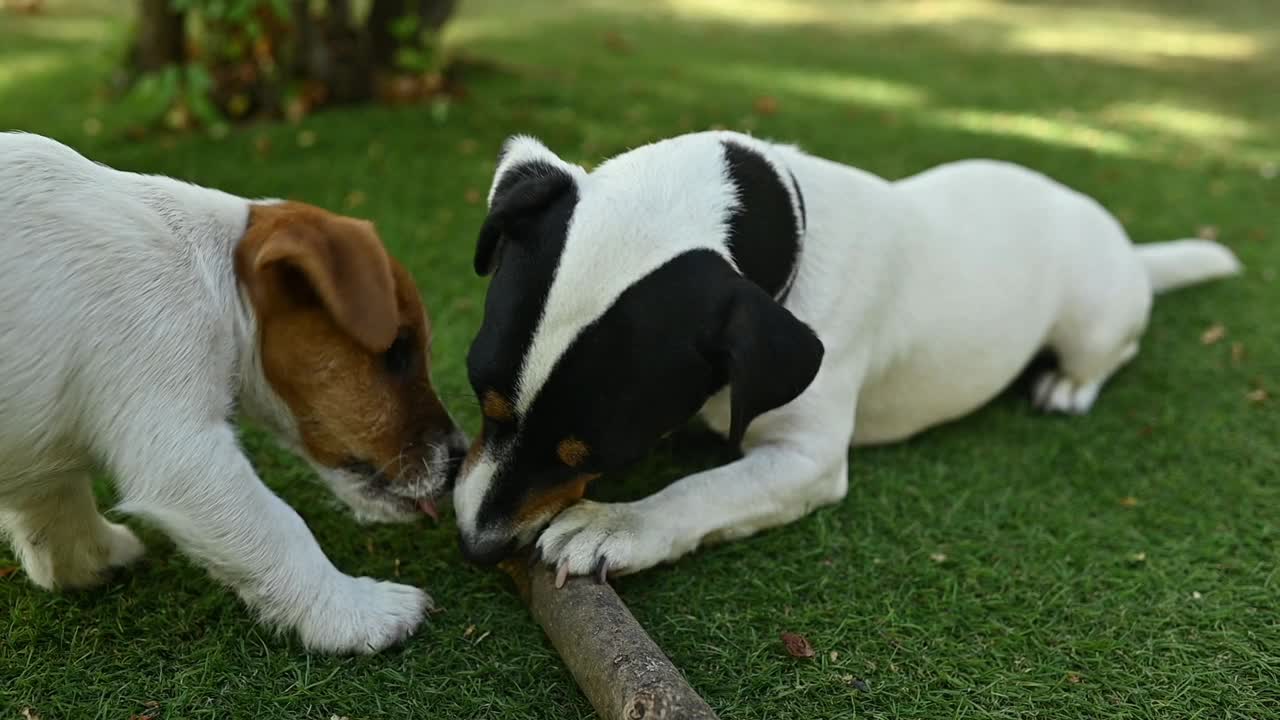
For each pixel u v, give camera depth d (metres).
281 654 0.72
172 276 0.70
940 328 0.88
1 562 0.78
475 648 0.73
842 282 0.81
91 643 0.72
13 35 2.06
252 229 0.73
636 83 1.87
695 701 0.66
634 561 0.74
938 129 1.72
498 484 0.72
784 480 0.80
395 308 0.71
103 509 0.82
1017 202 0.95
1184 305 1.14
